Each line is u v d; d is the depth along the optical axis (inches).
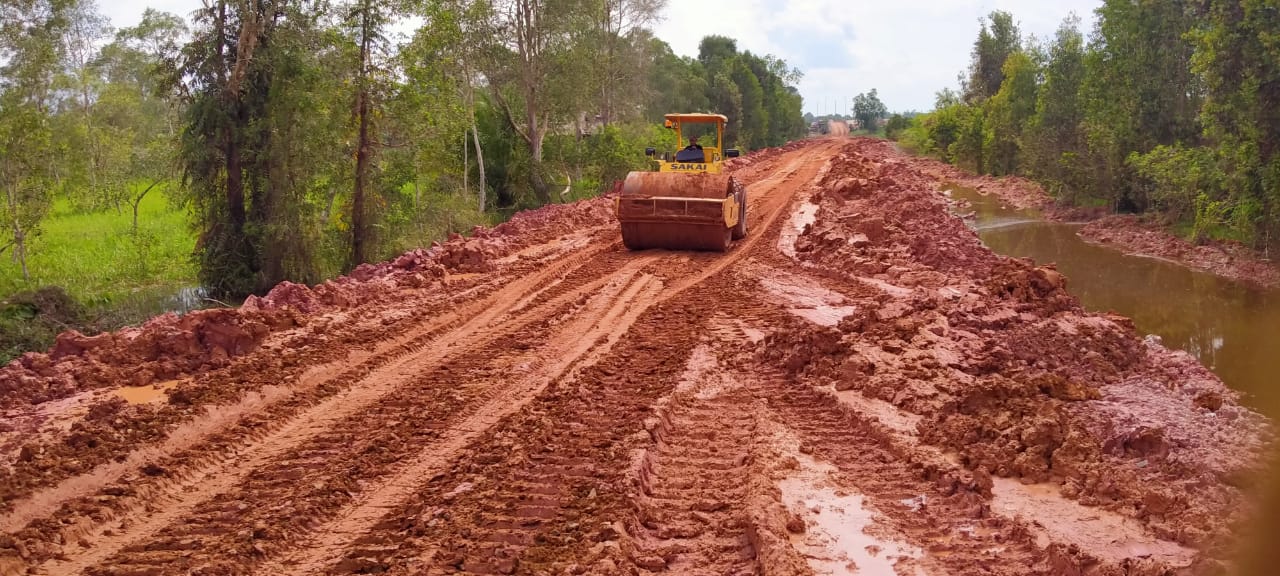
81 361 470.9
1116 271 916.0
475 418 379.6
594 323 552.7
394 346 501.7
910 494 305.4
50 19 913.5
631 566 247.0
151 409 384.2
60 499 303.9
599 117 2122.3
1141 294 798.5
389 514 288.5
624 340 509.7
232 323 496.1
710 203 788.6
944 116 2738.7
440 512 285.7
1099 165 1305.4
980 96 2684.5
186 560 258.8
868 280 688.4
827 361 431.8
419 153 1073.5
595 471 315.3
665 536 272.2
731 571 249.0
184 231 1190.9
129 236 1122.0
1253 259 885.8
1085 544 261.1
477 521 279.9
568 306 599.5
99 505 297.3
